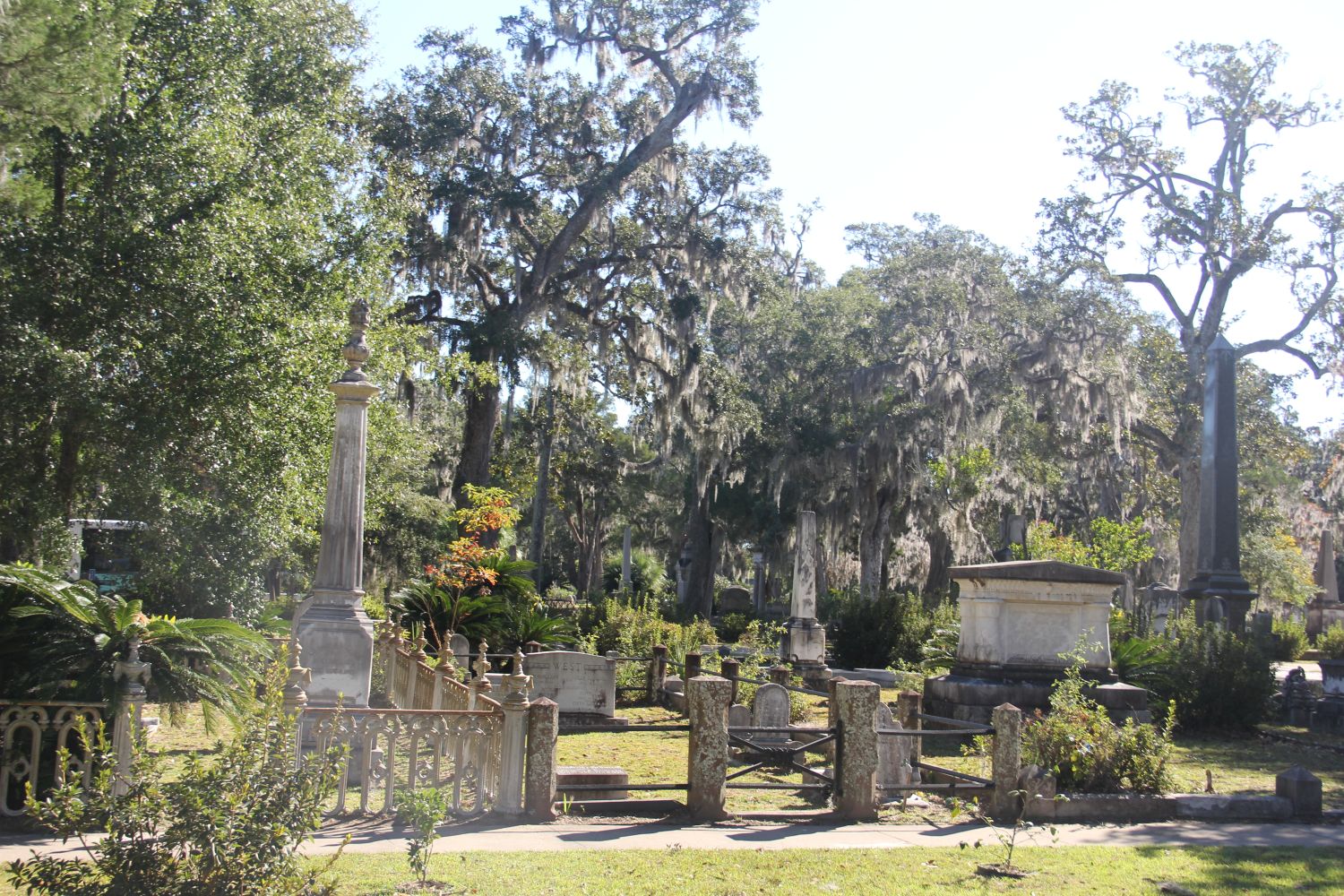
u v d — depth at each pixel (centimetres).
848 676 2373
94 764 838
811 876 744
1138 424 4244
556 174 3491
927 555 4325
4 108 1087
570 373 3484
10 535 1525
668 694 1842
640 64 3775
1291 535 5941
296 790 573
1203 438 2572
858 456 3881
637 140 3638
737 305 3816
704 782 920
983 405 3878
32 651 912
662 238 3678
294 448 1673
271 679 625
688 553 5075
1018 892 727
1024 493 4178
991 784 991
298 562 2192
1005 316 4197
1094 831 945
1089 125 4284
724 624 4066
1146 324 4288
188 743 1205
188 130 1630
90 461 1617
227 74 1775
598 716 1577
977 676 1617
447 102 3297
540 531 4666
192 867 541
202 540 1609
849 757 954
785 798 1059
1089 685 1497
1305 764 1399
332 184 2003
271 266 1706
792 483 4147
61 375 1369
